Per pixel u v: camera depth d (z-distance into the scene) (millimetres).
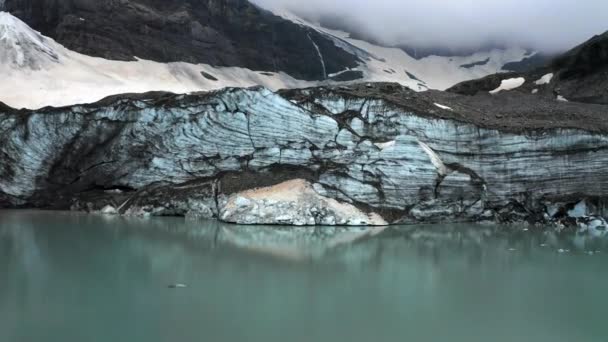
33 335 15109
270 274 23234
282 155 46062
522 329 16859
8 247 27812
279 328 16172
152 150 47812
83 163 48594
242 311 17734
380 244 32562
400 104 48719
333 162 45438
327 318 17266
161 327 15945
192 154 47219
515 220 46031
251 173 45781
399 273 24312
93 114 47812
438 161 45875
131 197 46844
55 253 26594
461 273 24719
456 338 15891
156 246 29344
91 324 16094
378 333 16062
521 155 46344
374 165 44594
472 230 40375
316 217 40969
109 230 35031
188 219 42969
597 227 42875
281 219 40438
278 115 46688
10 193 48219
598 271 25656
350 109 49375
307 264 25672
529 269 25922
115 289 20062
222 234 34594
